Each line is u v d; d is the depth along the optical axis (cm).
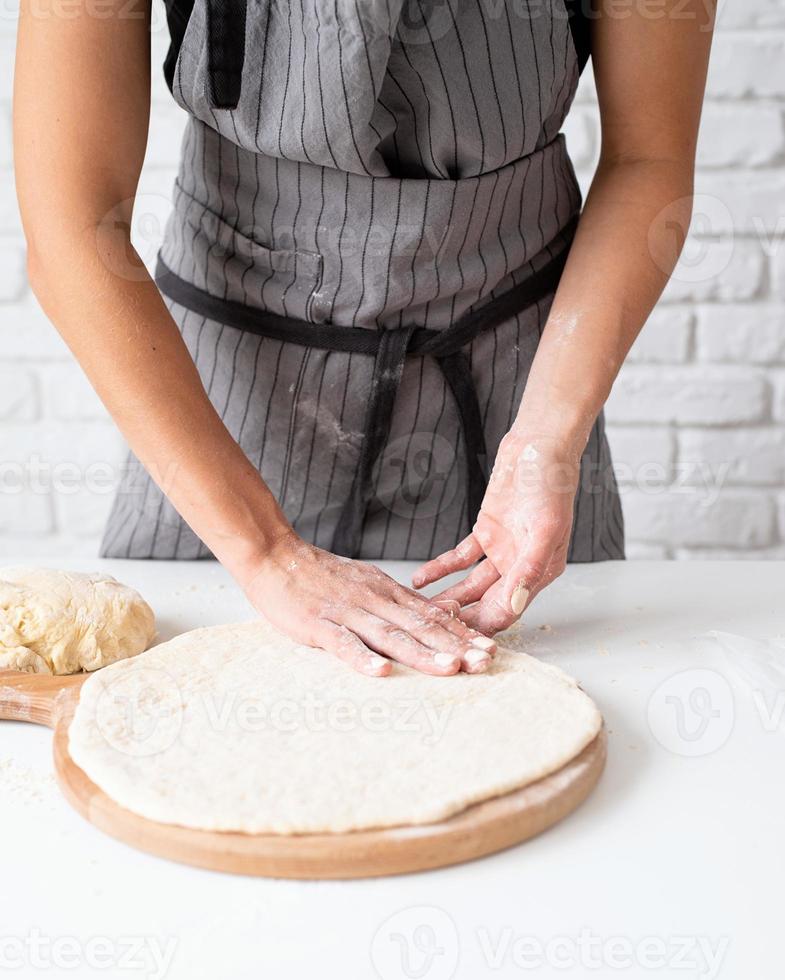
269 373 95
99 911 53
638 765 66
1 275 155
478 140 86
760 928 51
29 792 63
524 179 92
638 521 164
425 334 94
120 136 82
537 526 79
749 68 147
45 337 157
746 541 163
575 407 83
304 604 77
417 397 96
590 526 105
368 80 79
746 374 157
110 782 60
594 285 89
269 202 91
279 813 57
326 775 60
